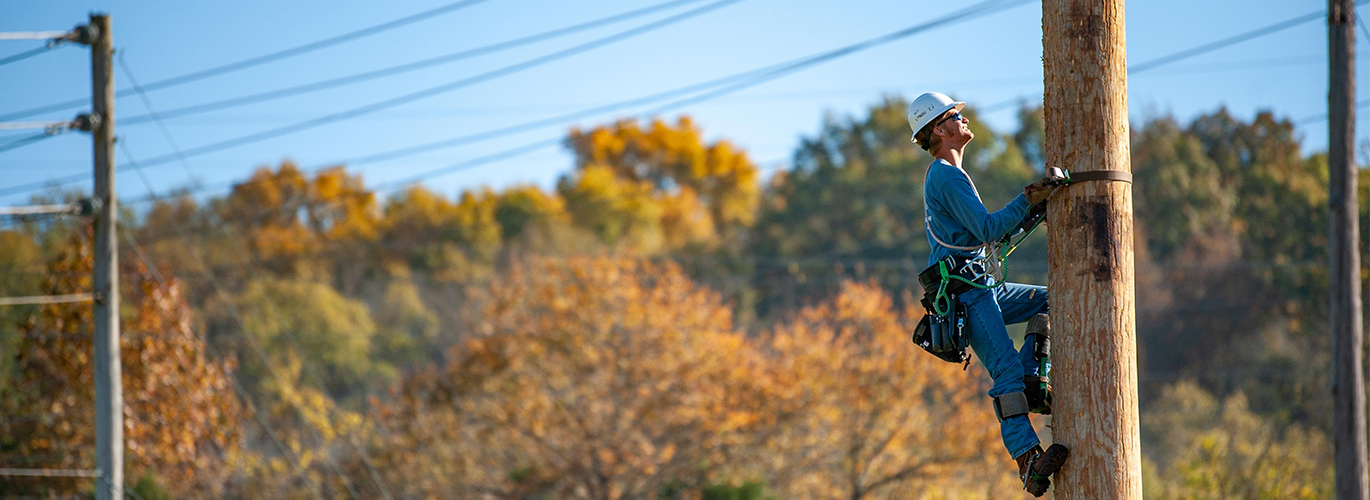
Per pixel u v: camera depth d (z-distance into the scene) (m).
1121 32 5.22
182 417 23.62
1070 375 5.07
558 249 65.44
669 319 29.19
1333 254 13.81
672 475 27.78
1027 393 5.49
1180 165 54.44
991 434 27.17
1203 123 58.03
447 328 57.91
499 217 71.81
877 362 28.17
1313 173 55.34
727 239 73.88
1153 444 41.56
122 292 24.20
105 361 16.28
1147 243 53.16
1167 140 55.62
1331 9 13.98
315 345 50.94
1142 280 51.53
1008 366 5.52
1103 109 5.13
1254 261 52.34
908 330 29.44
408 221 68.62
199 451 24.97
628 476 27.50
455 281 62.19
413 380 30.09
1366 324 27.55
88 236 22.91
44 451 23.22
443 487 28.34
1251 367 47.19
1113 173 5.09
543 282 31.16
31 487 23.28
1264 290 50.16
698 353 28.94
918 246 62.31
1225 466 29.78
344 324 52.72
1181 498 28.73
